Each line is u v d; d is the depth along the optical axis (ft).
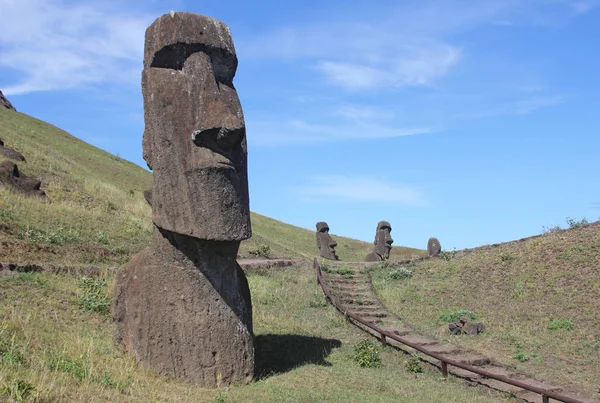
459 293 56.39
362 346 39.47
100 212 68.44
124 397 23.58
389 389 31.60
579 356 41.09
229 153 29.37
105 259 51.11
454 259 68.95
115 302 31.30
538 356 41.63
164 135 29.17
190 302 29.25
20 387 20.49
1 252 43.55
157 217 29.37
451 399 31.24
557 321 46.65
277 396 27.07
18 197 60.39
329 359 37.76
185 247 29.37
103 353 29.40
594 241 60.85
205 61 29.45
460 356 40.11
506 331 46.80
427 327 48.83
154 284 29.76
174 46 29.37
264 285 56.85
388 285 60.70
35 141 124.36
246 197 30.25
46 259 45.98
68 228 56.90
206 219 28.53
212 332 29.19
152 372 28.71
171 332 29.07
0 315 30.58
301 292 55.93
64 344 28.63
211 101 28.81
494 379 35.91
